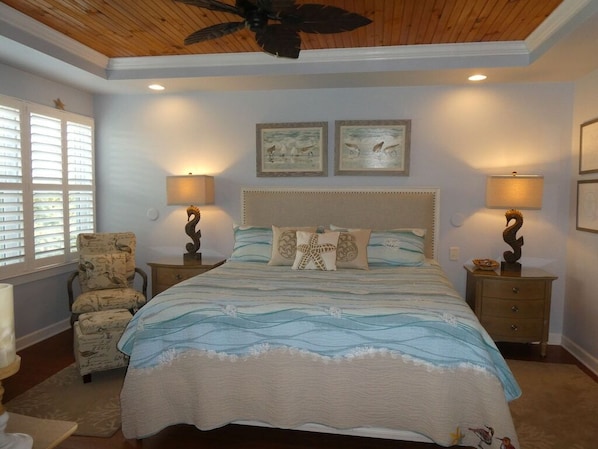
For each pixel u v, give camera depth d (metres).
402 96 4.00
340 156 4.11
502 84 3.85
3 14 2.77
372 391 2.09
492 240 3.95
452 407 2.02
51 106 3.88
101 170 4.49
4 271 3.42
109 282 3.76
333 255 3.25
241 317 2.23
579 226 3.55
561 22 2.71
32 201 3.67
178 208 4.47
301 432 2.45
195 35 2.30
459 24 2.96
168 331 2.27
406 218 3.96
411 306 2.23
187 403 2.24
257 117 4.25
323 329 2.15
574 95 3.72
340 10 2.01
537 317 3.49
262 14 2.04
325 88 4.10
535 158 3.84
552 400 2.78
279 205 4.16
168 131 4.41
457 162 3.96
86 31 3.18
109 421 2.52
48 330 3.94
